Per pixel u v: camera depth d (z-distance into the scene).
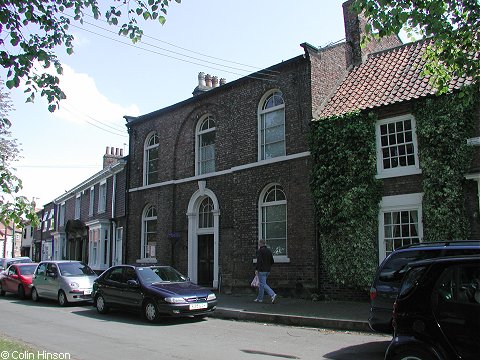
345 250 14.09
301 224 15.52
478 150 12.11
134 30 7.60
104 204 28.44
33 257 48.25
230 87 19.00
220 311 13.23
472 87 9.15
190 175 20.39
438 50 10.26
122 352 8.46
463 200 12.11
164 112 22.36
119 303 13.44
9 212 7.33
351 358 7.87
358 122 14.33
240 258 17.41
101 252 27.27
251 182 17.45
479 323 5.16
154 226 22.33
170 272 13.91
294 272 15.49
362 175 14.00
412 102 13.35
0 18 6.66
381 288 8.23
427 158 12.73
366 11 8.12
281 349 8.66
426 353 5.33
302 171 15.79
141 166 23.45
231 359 7.85
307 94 16.03
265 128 17.62
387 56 16.84
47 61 6.88
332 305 13.43
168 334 10.48
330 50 17.00
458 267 5.48
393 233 13.50
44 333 10.66
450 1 8.33
